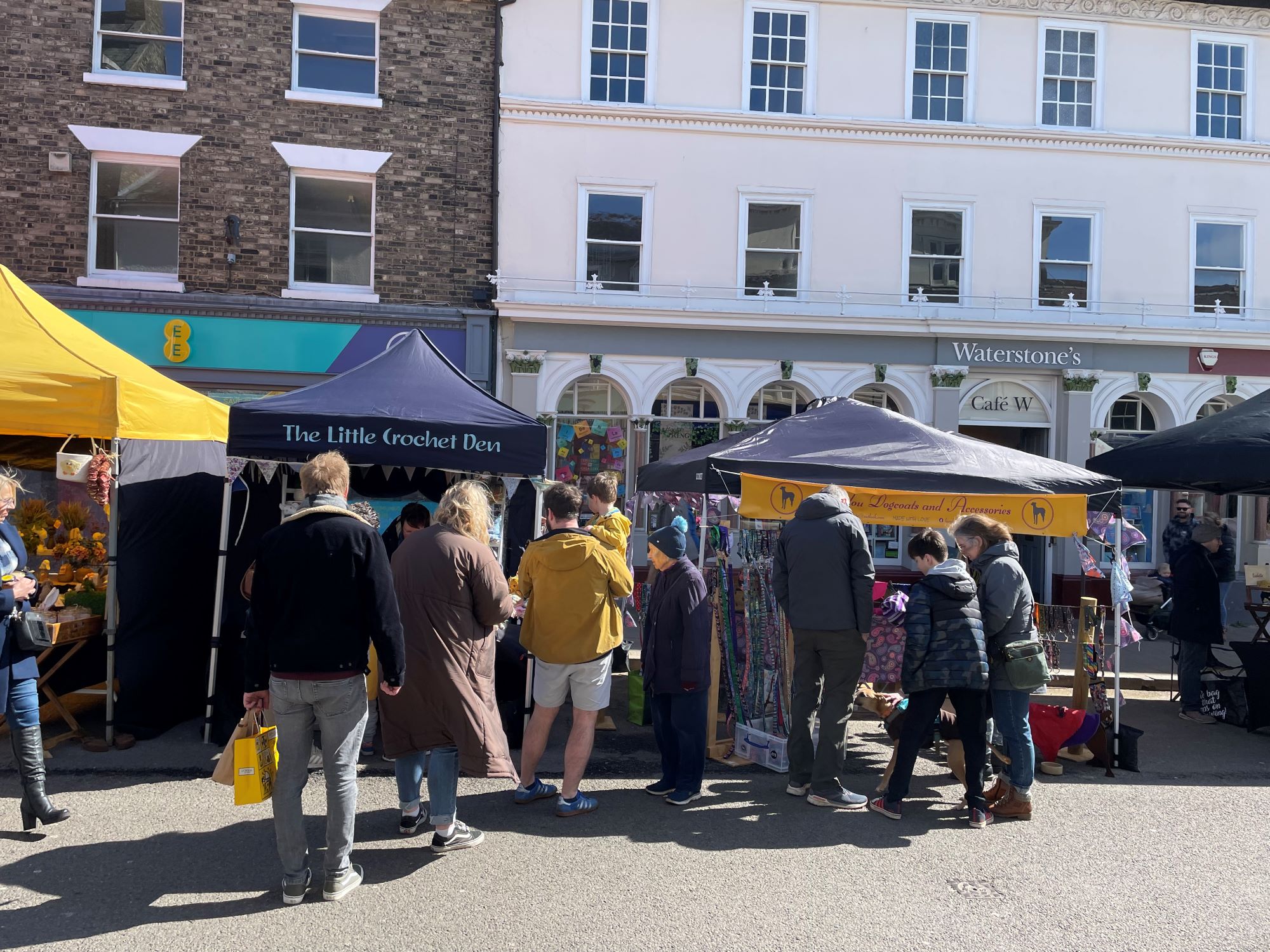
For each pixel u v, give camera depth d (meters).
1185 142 14.06
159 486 6.45
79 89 11.93
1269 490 8.35
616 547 5.38
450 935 3.69
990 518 5.59
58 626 5.63
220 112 12.30
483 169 13.05
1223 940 3.85
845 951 3.68
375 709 6.10
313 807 5.04
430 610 4.35
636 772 5.96
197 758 5.91
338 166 12.61
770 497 6.02
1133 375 14.04
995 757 5.71
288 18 12.47
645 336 13.37
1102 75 14.12
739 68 13.58
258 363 12.35
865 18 13.76
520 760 6.11
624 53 13.45
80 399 5.85
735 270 13.52
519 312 12.99
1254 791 5.89
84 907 3.85
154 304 12.02
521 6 13.17
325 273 12.81
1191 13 14.16
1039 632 7.81
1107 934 3.88
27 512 7.11
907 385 13.80
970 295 13.87
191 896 3.97
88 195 12.02
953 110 13.98
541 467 6.11
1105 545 6.58
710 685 6.18
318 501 3.87
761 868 4.45
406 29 12.83
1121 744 6.32
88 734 6.21
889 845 4.81
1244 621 13.21
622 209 13.43
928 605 5.09
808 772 5.51
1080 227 14.12
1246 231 14.36
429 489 8.71
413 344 7.19
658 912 3.96
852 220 13.71
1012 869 4.54
